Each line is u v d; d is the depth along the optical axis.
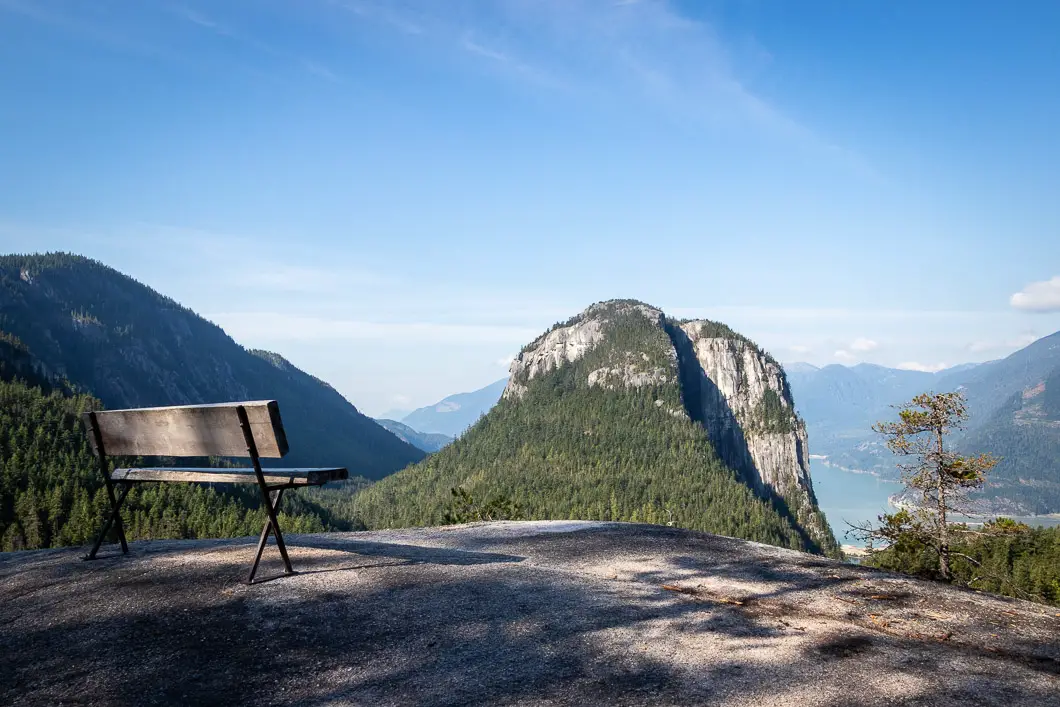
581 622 4.33
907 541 18.67
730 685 3.38
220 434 5.31
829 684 3.41
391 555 6.19
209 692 3.36
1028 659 3.95
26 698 3.30
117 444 6.03
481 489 174.62
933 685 3.42
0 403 143.25
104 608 4.58
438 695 3.29
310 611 4.51
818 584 5.41
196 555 6.07
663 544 6.99
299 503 145.38
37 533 95.31
